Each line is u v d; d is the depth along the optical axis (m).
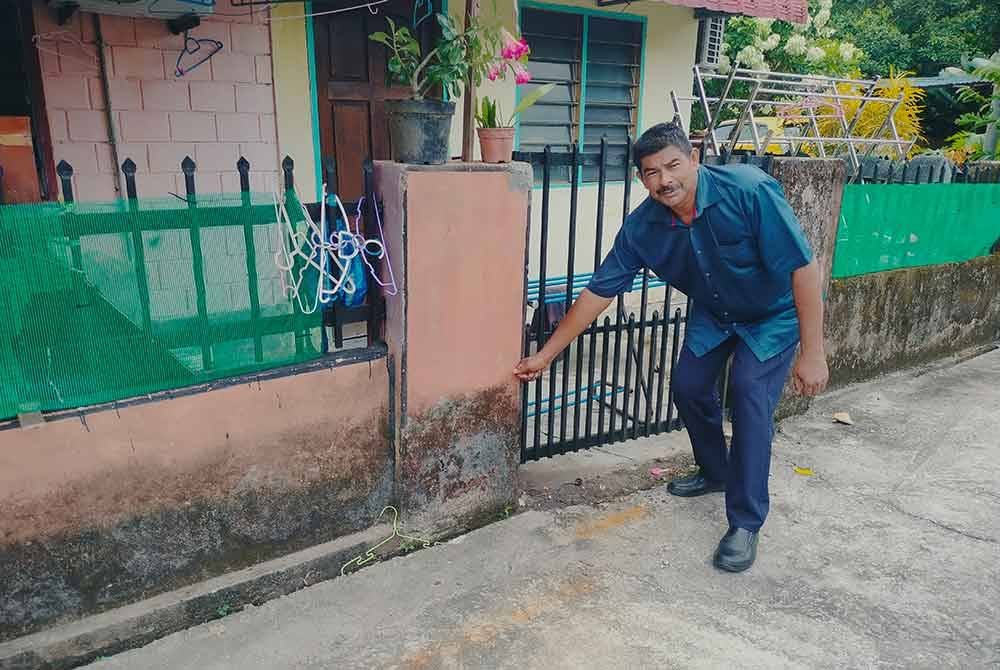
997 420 4.49
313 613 2.63
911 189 4.93
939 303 5.45
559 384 4.95
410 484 2.97
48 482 2.22
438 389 2.93
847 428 4.36
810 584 2.85
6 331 2.11
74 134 4.10
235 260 2.46
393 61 2.79
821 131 8.70
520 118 6.43
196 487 2.50
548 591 2.78
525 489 3.54
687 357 3.21
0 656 2.22
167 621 2.48
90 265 2.20
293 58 4.74
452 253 2.81
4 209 2.06
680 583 2.85
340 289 2.76
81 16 3.97
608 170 7.15
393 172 2.64
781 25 13.05
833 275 4.62
